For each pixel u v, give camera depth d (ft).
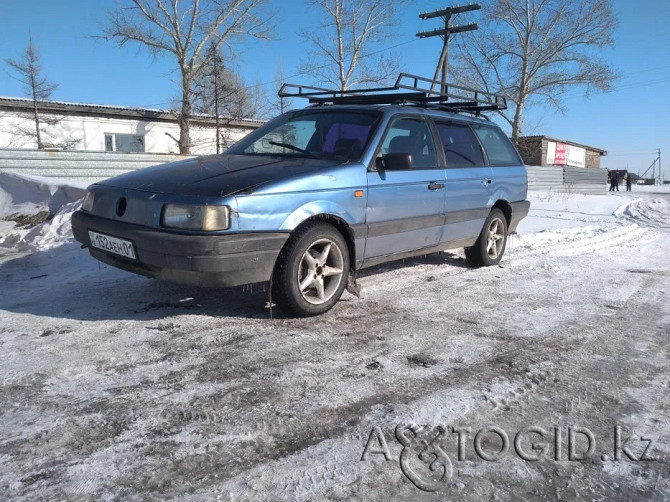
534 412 8.86
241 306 14.19
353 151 14.83
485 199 19.22
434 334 12.51
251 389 9.37
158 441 7.69
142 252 12.16
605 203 60.29
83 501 6.38
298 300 13.00
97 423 8.15
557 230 32.14
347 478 6.95
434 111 18.11
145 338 11.75
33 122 62.90
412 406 8.87
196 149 77.36
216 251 11.48
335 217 13.65
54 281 17.13
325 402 8.95
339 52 88.94
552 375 10.36
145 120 72.49
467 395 9.35
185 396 9.07
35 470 6.95
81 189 28.22
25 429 7.94
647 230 34.32
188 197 11.89
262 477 6.93
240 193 11.87
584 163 159.22
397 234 15.56
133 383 9.53
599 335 12.78
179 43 75.87
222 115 84.74
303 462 7.27
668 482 7.07
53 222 24.54
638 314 14.61
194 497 6.50
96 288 15.84
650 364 11.08
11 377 9.68
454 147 18.19
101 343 11.41
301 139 16.19
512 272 19.66
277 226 12.30
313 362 10.63
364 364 10.60
